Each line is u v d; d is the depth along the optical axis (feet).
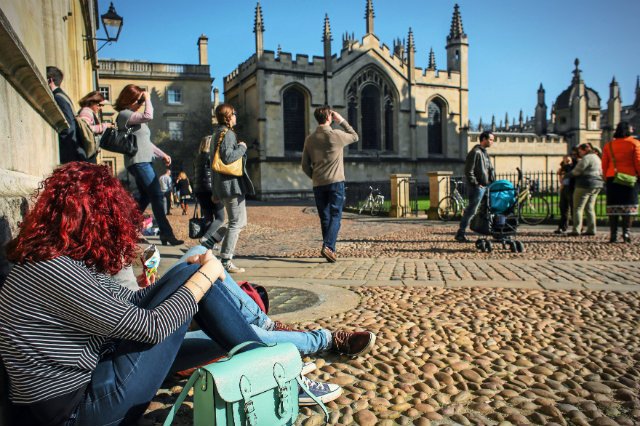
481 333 11.95
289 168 129.49
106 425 6.06
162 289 6.75
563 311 14.05
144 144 23.54
